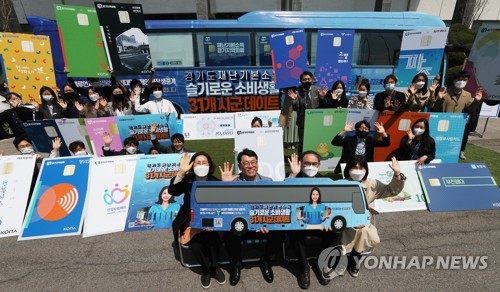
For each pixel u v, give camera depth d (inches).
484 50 204.7
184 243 98.3
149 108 193.9
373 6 551.2
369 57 267.3
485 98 210.7
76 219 126.6
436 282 96.8
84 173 136.9
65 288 96.1
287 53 193.9
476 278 98.5
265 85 267.0
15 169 136.3
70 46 188.1
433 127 177.2
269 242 99.8
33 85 221.6
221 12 589.0
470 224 129.1
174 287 96.3
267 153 157.1
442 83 268.1
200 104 267.4
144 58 201.5
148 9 587.8
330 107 195.8
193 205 91.6
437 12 539.8
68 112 202.8
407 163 149.9
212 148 234.4
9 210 128.6
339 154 187.2
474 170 149.0
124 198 134.6
